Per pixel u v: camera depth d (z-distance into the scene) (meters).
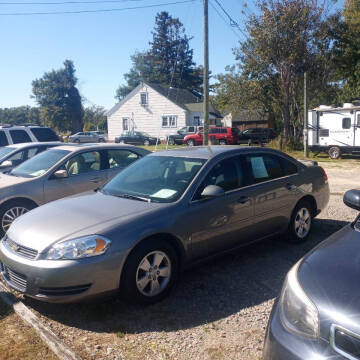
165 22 66.00
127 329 3.50
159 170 4.90
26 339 3.29
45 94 64.56
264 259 5.15
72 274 3.47
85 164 6.93
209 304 3.95
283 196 5.29
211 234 4.42
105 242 3.60
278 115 33.41
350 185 11.31
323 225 6.70
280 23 23.41
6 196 6.01
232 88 27.38
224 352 3.15
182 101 41.94
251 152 5.18
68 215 4.07
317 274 2.38
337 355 1.94
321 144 19.95
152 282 3.90
